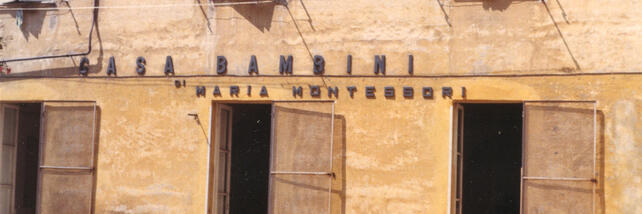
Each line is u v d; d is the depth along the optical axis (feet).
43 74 53.26
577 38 44.78
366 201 47.01
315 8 48.70
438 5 46.85
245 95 49.26
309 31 48.65
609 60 44.24
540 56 45.19
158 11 51.39
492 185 60.13
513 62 45.55
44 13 53.83
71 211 51.55
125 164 51.06
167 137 50.44
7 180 54.90
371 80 47.50
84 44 52.60
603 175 43.73
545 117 44.75
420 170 46.42
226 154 51.78
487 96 45.75
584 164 43.86
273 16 49.32
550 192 44.24
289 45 48.91
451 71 46.37
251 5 49.70
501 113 58.18
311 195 47.50
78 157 51.72
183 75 50.47
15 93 53.67
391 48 47.37
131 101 51.34
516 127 58.80
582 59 44.60
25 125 58.75
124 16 52.03
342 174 47.39
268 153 60.34
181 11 50.93
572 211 43.86
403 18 47.34
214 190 49.93
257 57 49.32
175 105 50.47
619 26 44.27
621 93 43.91
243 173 60.18
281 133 48.32
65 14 53.31
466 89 46.06
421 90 46.73
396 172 46.75
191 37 50.57
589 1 44.78
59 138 52.16
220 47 49.98
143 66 51.29
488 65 45.88
